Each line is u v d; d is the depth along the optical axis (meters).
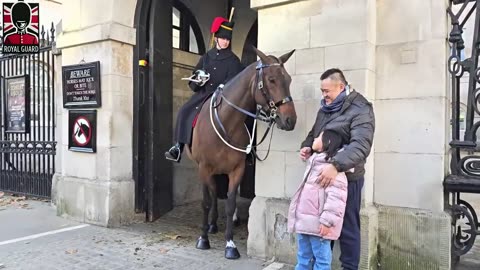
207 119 4.19
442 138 3.36
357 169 2.88
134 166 5.62
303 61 3.83
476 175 3.44
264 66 3.52
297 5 3.86
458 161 3.53
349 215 2.91
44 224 5.45
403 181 3.53
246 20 7.84
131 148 5.61
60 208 5.88
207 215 4.41
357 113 2.75
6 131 7.57
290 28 3.90
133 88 5.62
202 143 4.18
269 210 3.97
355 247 2.95
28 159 7.38
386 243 3.57
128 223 5.49
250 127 4.16
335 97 2.91
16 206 6.64
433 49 3.40
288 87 3.44
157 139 5.77
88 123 5.45
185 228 5.30
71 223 5.50
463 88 5.28
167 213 6.13
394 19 3.57
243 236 4.93
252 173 7.36
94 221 5.41
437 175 3.38
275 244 3.94
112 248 4.38
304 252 2.83
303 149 3.07
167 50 5.95
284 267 3.78
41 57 7.11
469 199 7.18
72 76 5.64
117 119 5.39
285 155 3.94
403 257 3.50
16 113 7.38
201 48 7.85
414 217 3.44
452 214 3.50
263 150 4.07
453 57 3.48
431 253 3.38
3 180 7.83
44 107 7.04
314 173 2.71
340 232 2.78
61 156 6.36
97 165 5.45
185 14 7.45
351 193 2.90
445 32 3.37
